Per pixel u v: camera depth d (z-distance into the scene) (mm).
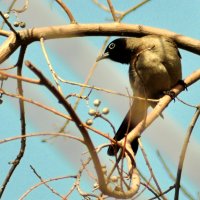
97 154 7117
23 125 9547
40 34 11125
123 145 8234
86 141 6953
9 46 10938
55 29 11297
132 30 12336
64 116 7039
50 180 8016
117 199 7516
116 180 7895
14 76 6586
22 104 9492
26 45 11031
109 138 7809
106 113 8086
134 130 9391
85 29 11875
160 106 10531
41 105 7016
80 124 6895
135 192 7656
